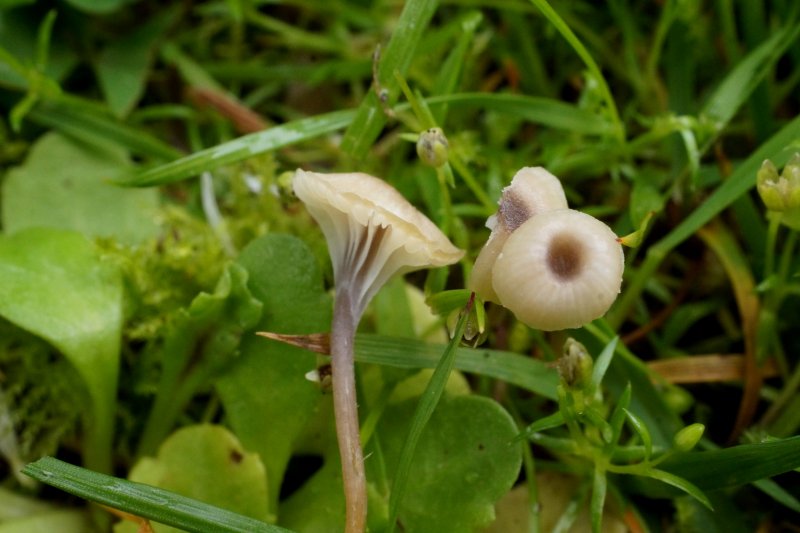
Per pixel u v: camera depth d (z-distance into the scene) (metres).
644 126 0.16
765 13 0.16
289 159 0.16
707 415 0.15
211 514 0.13
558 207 0.13
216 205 0.16
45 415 0.15
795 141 0.14
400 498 0.13
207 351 0.14
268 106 0.17
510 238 0.12
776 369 0.14
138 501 0.13
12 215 0.15
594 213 0.15
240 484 0.14
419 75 0.16
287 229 0.15
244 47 0.17
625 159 0.15
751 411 0.14
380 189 0.13
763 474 0.13
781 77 0.16
